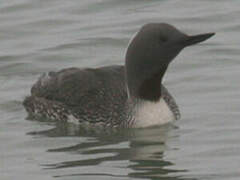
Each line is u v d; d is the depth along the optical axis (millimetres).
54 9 22312
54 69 18953
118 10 22219
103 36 20578
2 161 14141
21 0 22812
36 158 14227
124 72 16453
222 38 20234
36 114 16734
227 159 13797
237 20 21141
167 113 15812
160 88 15727
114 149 14617
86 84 16359
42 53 19719
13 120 16359
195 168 13477
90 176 13258
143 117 15664
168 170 13453
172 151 14367
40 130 15789
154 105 15727
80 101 16219
